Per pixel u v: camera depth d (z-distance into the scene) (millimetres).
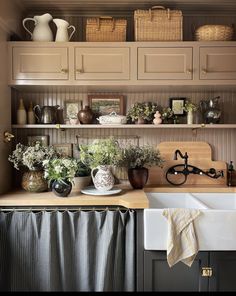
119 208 1936
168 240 1751
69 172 2021
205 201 2363
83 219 1897
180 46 2201
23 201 1937
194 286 1817
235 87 2332
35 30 2256
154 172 2537
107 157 2148
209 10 2447
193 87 2332
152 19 2236
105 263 1854
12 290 1925
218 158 2549
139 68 2207
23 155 2146
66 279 1898
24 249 1918
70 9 2439
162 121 2459
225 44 2197
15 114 2459
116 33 2258
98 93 2531
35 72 2193
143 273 1831
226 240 1768
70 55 2199
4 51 2141
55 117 2453
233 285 1805
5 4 2041
